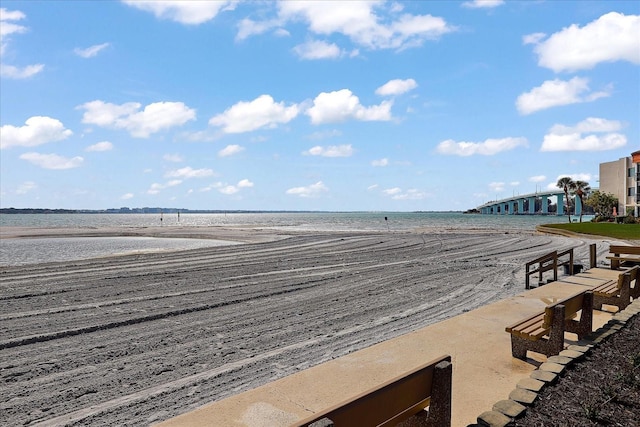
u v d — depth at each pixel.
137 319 8.74
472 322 7.59
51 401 4.98
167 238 38.53
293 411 4.30
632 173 69.94
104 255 23.77
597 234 33.44
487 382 4.94
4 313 9.27
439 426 3.10
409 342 6.51
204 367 6.06
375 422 2.66
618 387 4.12
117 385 5.44
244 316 9.03
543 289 10.45
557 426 3.41
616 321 6.50
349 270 15.75
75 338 7.50
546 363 4.69
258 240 33.31
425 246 25.91
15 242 34.56
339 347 6.88
